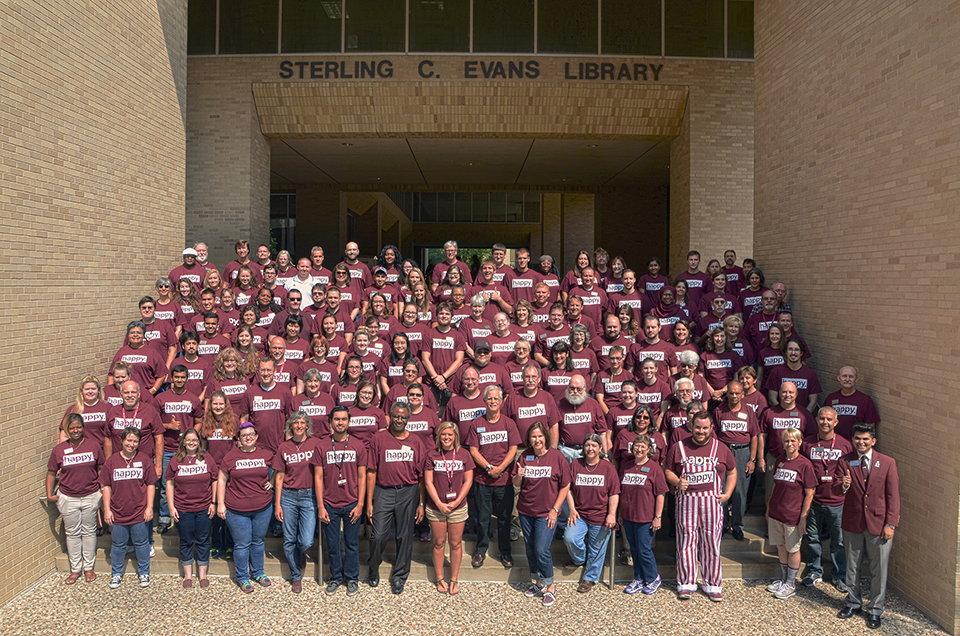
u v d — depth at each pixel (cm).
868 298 788
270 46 1431
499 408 726
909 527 695
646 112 1462
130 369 801
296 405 773
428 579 737
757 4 1108
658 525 689
